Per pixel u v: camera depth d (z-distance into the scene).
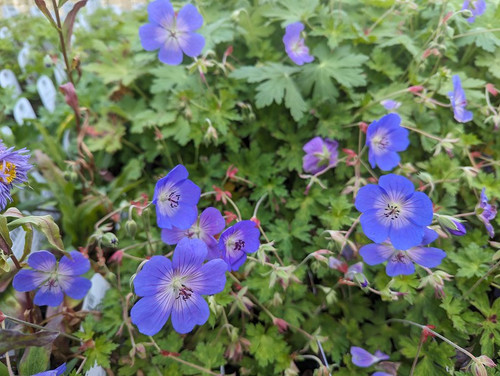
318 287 0.33
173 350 0.29
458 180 0.32
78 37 0.51
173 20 0.33
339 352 0.30
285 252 0.32
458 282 0.30
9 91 0.39
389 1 0.41
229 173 0.34
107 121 0.43
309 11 0.40
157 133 0.37
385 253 0.26
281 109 0.39
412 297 0.28
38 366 0.24
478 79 0.38
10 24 0.51
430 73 0.40
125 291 0.31
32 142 0.40
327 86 0.37
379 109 0.37
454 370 0.28
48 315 0.30
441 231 0.26
